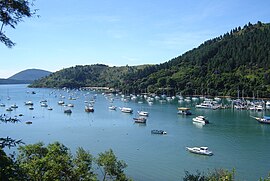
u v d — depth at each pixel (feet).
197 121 476.95
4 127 429.38
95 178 146.72
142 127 435.12
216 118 522.88
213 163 261.24
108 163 162.91
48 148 148.25
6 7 61.67
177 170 244.01
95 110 640.99
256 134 380.17
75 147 316.40
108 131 405.18
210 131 401.29
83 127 435.12
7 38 63.72
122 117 536.83
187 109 573.74
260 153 290.15
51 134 385.09
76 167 146.51
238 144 327.06
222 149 306.76
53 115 560.20
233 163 260.83
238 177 228.43
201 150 286.66
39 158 135.95
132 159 273.33
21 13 63.93
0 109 650.43
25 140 350.02
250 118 518.37
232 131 400.67
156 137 364.17
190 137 363.35
